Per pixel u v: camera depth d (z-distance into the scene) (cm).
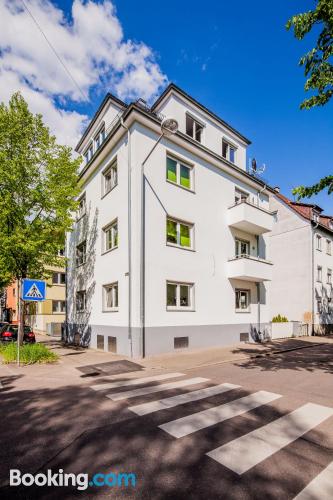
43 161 1247
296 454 357
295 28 664
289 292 2439
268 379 745
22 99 1205
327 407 530
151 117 1196
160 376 782
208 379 745
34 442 386
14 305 3703
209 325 1352
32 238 1189
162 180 1249
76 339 1667
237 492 284
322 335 2303
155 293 1150
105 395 597
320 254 2525
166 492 285
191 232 1357
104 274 1381
